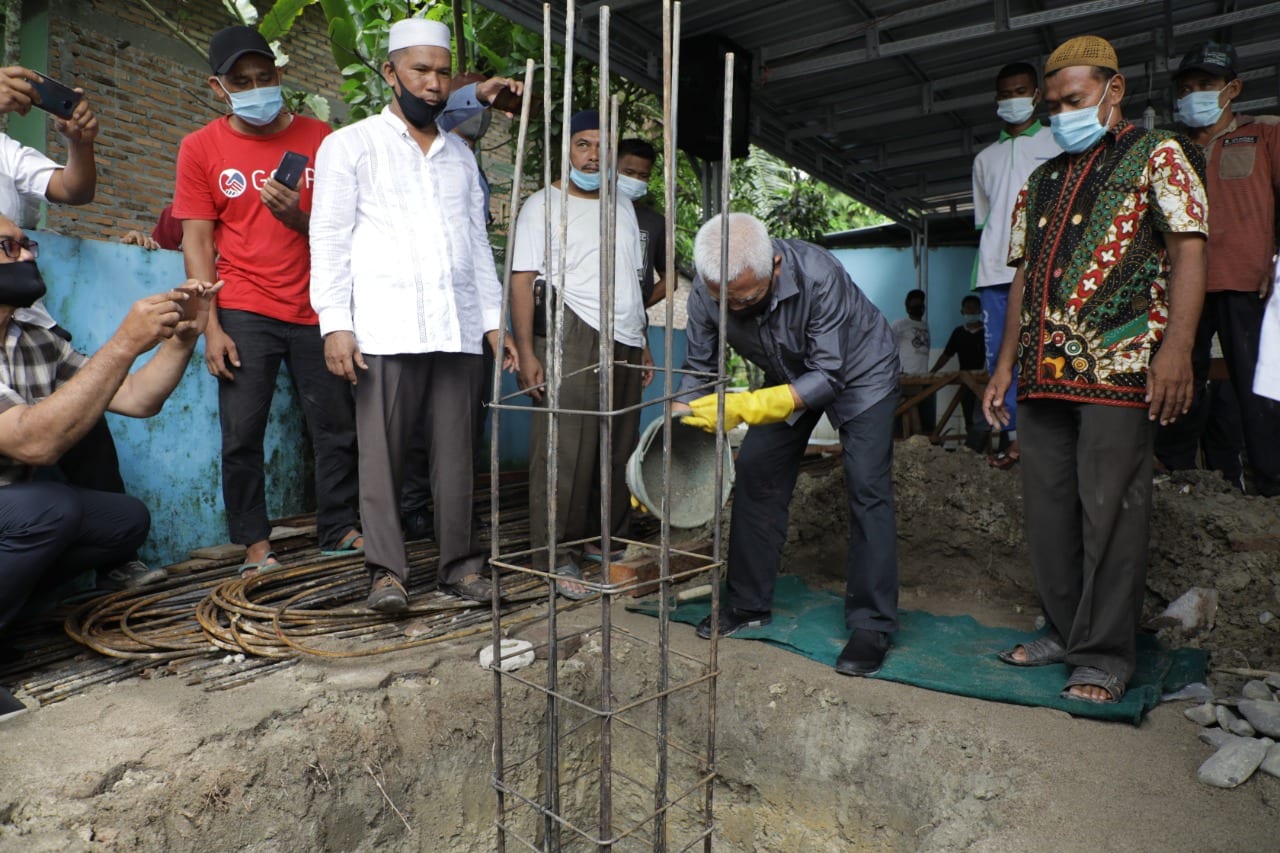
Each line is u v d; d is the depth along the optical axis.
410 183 3.16
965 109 6.58
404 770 2.63
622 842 3.31
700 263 2.67
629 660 3.24
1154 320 2.56
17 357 2.80
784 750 2.88
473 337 3.30
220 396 3.46
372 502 3.18
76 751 2.27
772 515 3.33
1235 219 3.59
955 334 8.12
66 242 3.33
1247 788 2.24
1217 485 3.85
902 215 9.07
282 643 2.94
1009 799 2.34
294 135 3.56
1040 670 2.95
